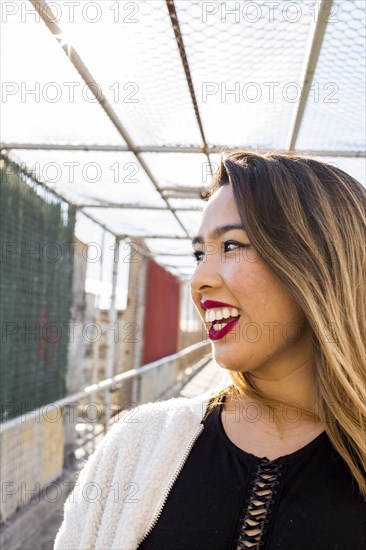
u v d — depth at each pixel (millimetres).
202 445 1129
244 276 1079
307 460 1055
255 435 1120
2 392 3672
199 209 4688
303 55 2234
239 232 1103
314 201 1118
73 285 5180
